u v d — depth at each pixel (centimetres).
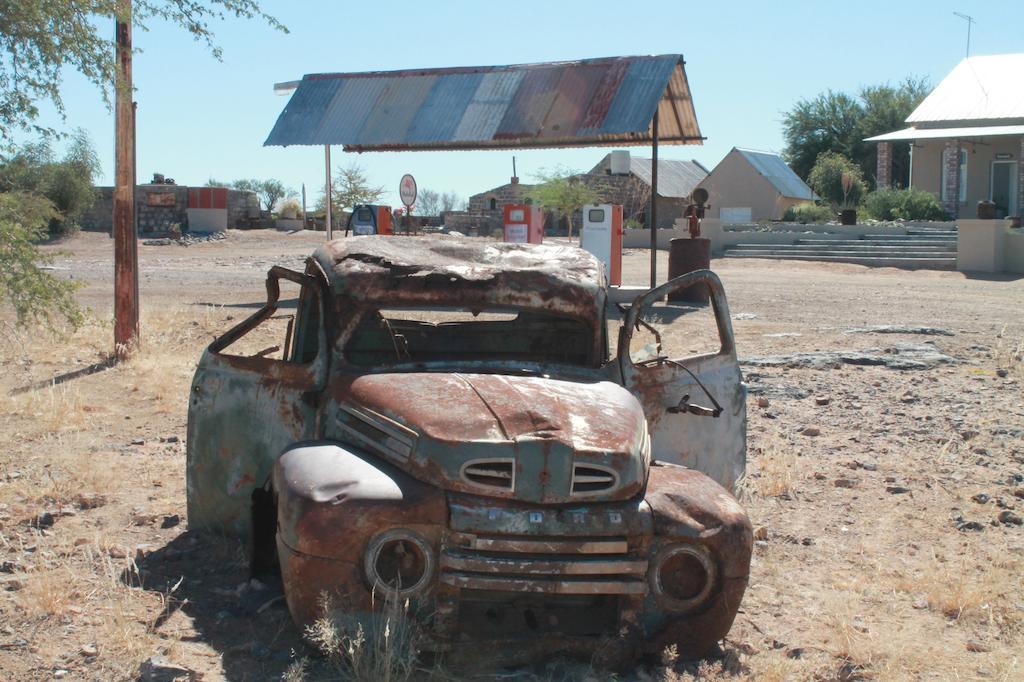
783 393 1070
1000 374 1196
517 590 400
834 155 5916
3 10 889
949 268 2856
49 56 923
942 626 502
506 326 565
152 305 1680
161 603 477
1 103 920
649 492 433
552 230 5134
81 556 538
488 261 554
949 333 1508
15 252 973
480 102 1956
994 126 4003
